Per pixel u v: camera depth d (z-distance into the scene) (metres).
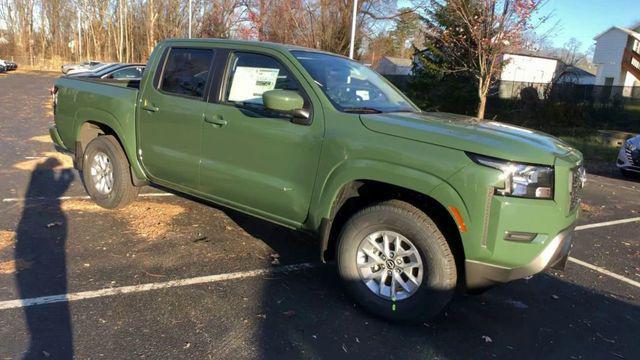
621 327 4.01
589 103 22.25
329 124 3.88
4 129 12.22
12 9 65.19
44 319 3.51
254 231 5.54
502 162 3.25
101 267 4.41
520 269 3.32
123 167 5.70
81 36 65.00
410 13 25.91
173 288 4.10
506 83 23.89
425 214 3.55
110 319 3.57
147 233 5.29
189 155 4.80
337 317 3.80
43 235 5.06
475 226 3.29
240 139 4.37
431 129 3.57
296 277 4.46
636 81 34.66
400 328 3.72
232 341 3.40
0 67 48.16
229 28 31.33
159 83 5.14
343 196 3.90
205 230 5.48
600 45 36.72
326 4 19.05
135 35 53.22
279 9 19.34
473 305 4.21
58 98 6.38
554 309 4.25
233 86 4.55
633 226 7.13
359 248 3.83
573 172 3.53
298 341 3.45
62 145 6.47
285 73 4.25
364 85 4.65
